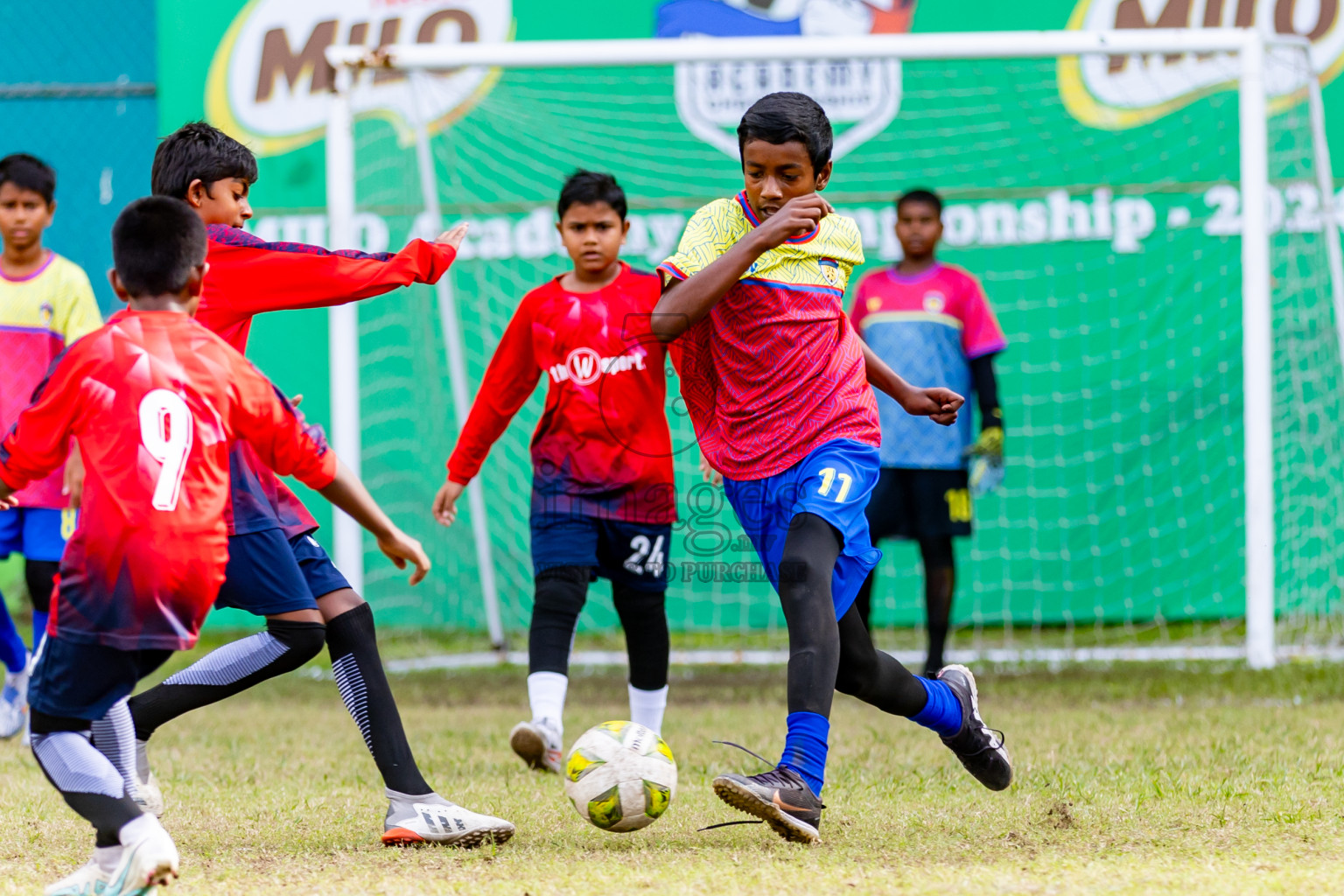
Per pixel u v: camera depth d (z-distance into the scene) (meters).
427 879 8.71
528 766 14.00
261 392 8.61
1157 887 8.28
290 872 9.01
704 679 22.59
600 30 27.30
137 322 8.31
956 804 11.41
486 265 27.73
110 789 7.97
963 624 27.00
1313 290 25.48
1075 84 26.80
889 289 20.91
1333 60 26.12
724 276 9.65
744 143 10.20
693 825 10.71
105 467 7.93
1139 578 26.84
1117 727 16.22
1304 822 10.38
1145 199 26.75
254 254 10.23
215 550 8.15
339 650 10.29
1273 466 25.94
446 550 27.25
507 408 14.67
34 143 28.16
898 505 20.28
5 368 17.66
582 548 14.10
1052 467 26.94
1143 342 26.88
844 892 8.23
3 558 17.27
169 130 27.55
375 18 27.39
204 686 10.33
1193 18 26.30
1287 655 23.11
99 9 28.70
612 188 14.34
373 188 26.91
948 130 27.08
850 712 18.61
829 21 26.94
